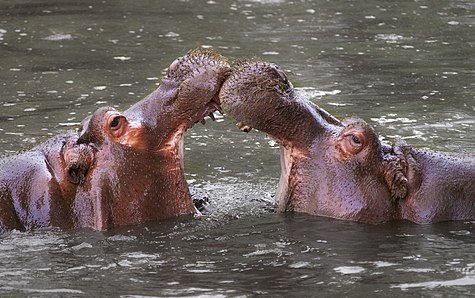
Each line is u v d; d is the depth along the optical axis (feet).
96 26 142.20
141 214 72.64
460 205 73.51
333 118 75.82
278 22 145.28
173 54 125.90
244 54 125.29
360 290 59.72
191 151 91.81
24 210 71.36
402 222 72.84
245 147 93.25
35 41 133.69
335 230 71.26
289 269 63.57
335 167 73.61
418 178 73.61
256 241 69.31
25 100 105.91
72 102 104.83
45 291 60.23
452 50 129.29
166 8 154.92
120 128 72.18
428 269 63.52
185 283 61.16
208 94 72.79
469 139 92.12
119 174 72.08
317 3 159.74
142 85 111.45
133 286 60.75
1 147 88.74
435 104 104.68
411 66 120.98
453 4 158.92
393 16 150.00
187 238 70.03
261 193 80.48
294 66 119.96
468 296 58.70
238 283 61.05
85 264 64.95
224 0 160.97
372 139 72.84
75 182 71.72
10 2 158.10
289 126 73.61
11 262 65.41
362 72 117.80
